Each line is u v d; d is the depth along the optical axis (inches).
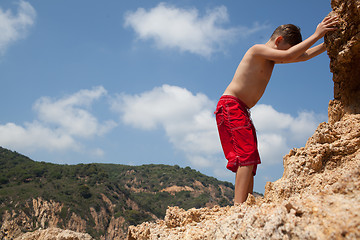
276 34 178.5
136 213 4065.0
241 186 164.7
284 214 104.9
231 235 115.0
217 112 180.1
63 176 4399.6
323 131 152.6
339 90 173.0
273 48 178.2
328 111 180.2
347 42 160.2
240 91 176.2
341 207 100.3
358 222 90.4
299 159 153.5
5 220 3250.5
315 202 108.0
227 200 5521.7
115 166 6569.9
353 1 152.2
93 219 3720.5
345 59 162.2
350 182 113.5
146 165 6569.9
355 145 144.8
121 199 4333.2
